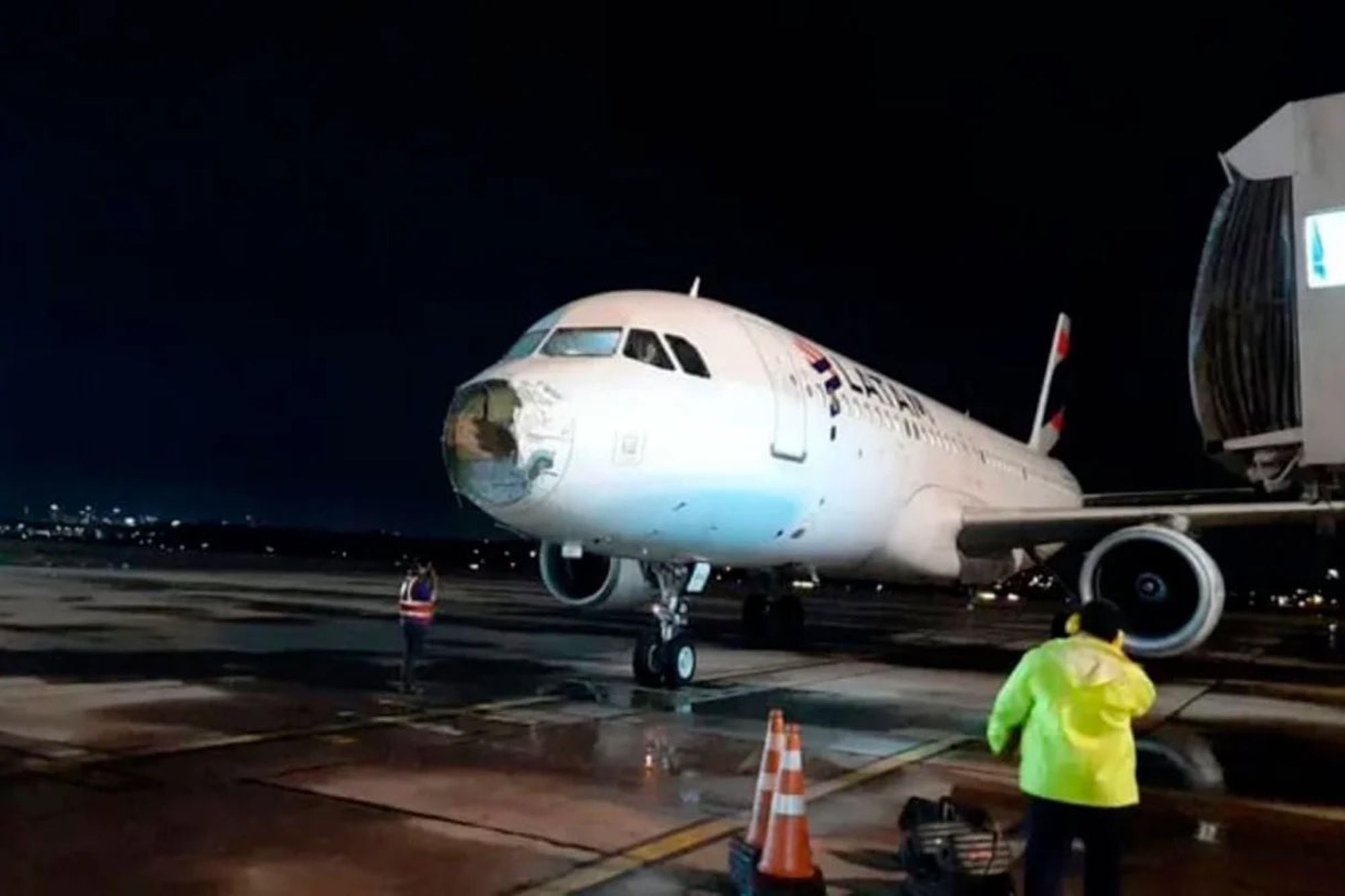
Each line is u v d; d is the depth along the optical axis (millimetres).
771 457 12781
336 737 9211
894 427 16250
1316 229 7410
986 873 5102
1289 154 7957
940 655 19328
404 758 8453
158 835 6168
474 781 7684
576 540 11875
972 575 19062
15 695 11172
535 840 6234
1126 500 26547
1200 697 14930
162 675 12984
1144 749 10328
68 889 5238
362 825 6457
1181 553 14047
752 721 10539
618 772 8117
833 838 6508
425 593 12414
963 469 19094
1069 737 4777
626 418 11281
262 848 5969
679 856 6023
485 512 11258
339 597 29250
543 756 8633
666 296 13227
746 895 5301
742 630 22672
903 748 9492
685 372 12102
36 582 32000
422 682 12883
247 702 10984
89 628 18594
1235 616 58188
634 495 11312
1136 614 15180
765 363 13328
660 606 13258
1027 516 17031
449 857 5875
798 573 18859
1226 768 9398
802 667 16125
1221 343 8570
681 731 9859
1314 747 10664
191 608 24047
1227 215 8547
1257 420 8438
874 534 15789
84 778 7496
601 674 14141
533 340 12445
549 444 10734
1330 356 7277
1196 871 6184
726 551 13117
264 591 31156
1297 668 20750
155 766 7926
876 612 38750
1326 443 7254
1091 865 4793
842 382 15188
